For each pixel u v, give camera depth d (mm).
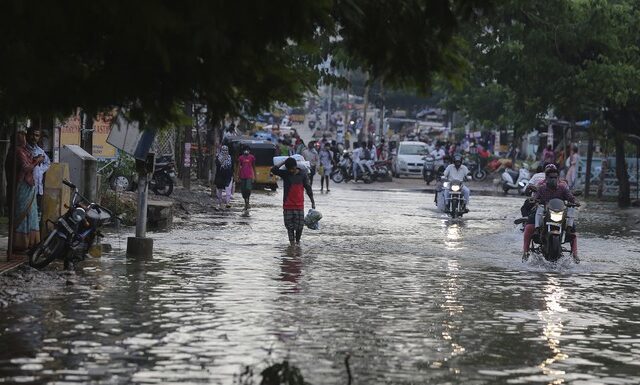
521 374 19344
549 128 105812
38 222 36406
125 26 15406
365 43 19312
